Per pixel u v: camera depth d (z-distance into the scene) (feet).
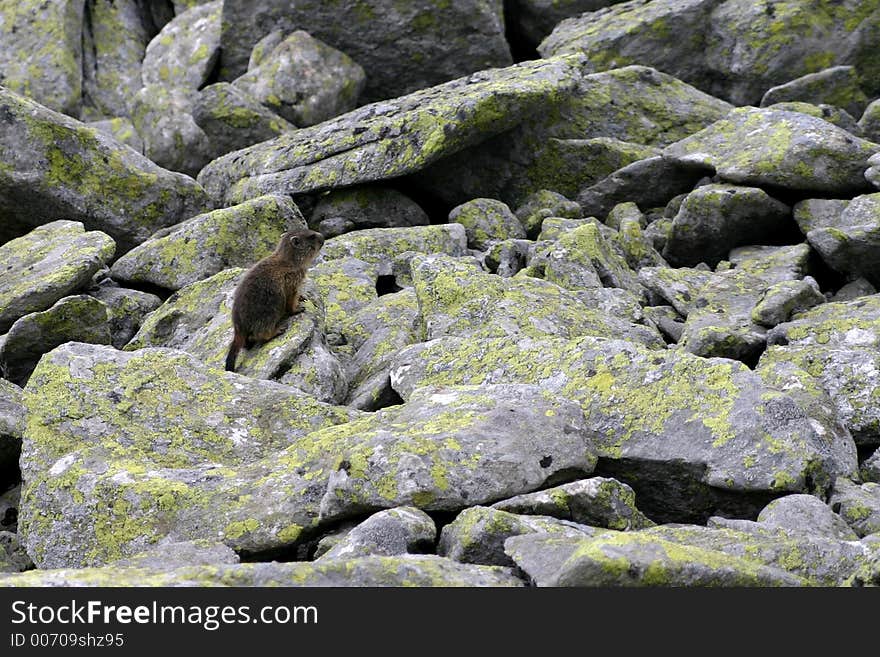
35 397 81.30
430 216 140.97
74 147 131.95
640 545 57.77
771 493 70.69
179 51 172.76
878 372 84.43
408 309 103.96
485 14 164.96
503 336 89.92
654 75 151.43
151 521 71.92
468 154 137.39
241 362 92.79
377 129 132.16
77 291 111.45
